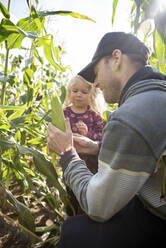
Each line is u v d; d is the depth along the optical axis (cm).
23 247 112
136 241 70
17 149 109
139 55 79
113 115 67
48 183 178
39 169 105
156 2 70
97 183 66
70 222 80
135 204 75
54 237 121
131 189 62
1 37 106
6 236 116
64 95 139
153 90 69
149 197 68
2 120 108
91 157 124
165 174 62
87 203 70
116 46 80
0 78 111
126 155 60
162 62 88
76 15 105
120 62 79
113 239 71
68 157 85
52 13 107
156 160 61
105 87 86
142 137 59
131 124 61
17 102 168
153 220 71
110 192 63
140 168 61
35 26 118
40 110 144
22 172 114
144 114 62
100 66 85
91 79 97
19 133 129
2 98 120
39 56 130
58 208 151
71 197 125
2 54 179
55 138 90
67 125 93
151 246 71
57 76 213
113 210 66
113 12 89
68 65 154
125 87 76
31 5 106
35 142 134
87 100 156
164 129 61
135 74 75
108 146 64
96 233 73
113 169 62
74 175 80
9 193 107
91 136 150
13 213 135
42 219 142
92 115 160
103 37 84
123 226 72
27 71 121
